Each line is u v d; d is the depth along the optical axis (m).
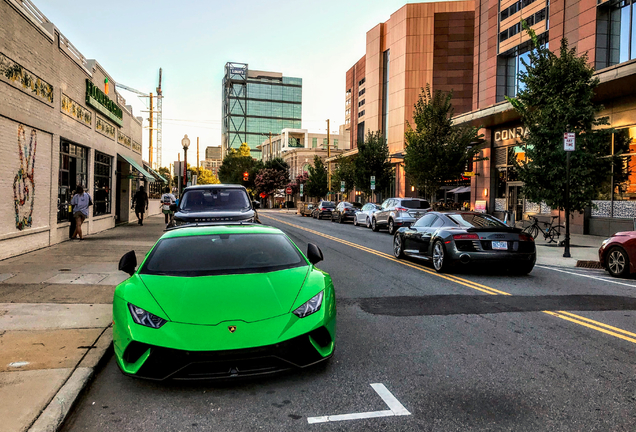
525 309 6.66
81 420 3.37
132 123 26.34
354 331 5.57
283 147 112.62
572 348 4.92
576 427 3.22
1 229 10.30
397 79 45.50
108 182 20.98
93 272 9.04
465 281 8.91
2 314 5.97
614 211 18.53
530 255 9.29
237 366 3.63
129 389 3.92
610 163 14.64
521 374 4.20
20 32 10.84
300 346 3.80
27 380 3.89
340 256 12.67
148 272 4.54
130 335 3.69
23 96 11.09
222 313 3.79
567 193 12.82
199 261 4.73
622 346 4.98
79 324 5.56
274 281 4.34
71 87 14.72
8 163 10.53
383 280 9.01
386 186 35.78
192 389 3.89
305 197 75.69
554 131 14.52
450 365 4.43
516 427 3.22
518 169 15.73
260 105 196.75
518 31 24.88
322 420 3.33
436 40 43.78
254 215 10.64
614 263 9.61
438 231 9.95
